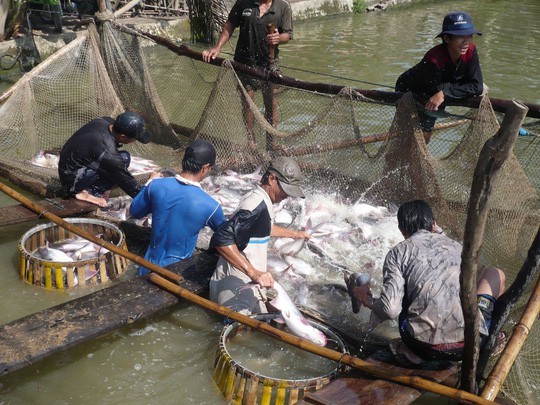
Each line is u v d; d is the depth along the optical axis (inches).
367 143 272.1
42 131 329.7
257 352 177.6
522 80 467.5
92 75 339.9
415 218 169.6
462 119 243.9
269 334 164.1
